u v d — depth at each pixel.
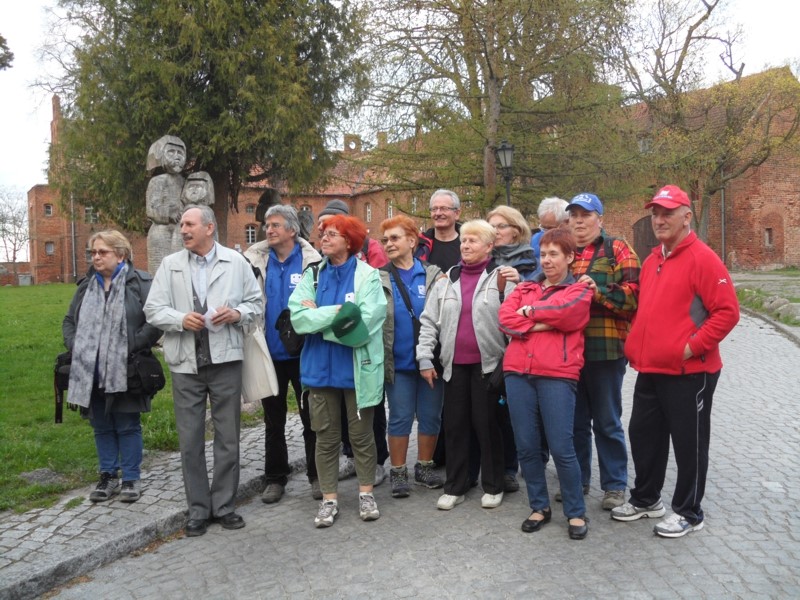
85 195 20.17
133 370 4.84
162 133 15.03
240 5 14.23
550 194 17.05
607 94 16.12
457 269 5.01
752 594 3.49
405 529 4.55
